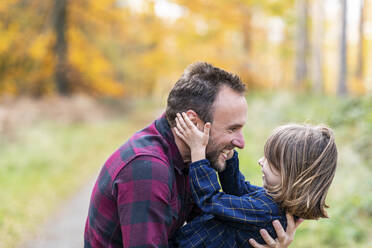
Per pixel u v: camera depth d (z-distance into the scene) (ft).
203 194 6.13
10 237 16.52
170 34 84.74
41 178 25.67
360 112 27.45
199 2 74.95
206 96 6.05
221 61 73.77
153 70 103.96
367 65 97.30
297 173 6.35
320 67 55.98
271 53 102.99
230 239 6.36
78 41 67.05
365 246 12.66
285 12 70.28
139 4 82.17
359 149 21.65
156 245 5.34
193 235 6.40
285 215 6.51
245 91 6.28
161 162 5.65
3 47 58.49
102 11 66.49
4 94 53.11
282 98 44.98
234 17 75.20
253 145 28.58
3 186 22.80
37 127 40.14
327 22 90.99
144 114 77.87
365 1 77.87
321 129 6.69
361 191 16.44
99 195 5.93
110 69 78.28
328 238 13.44
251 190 7.41
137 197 5.41
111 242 5.93
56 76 63.52
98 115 57.98
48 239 16.83
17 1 58.95
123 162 5.65
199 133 6.08
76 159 32.50
